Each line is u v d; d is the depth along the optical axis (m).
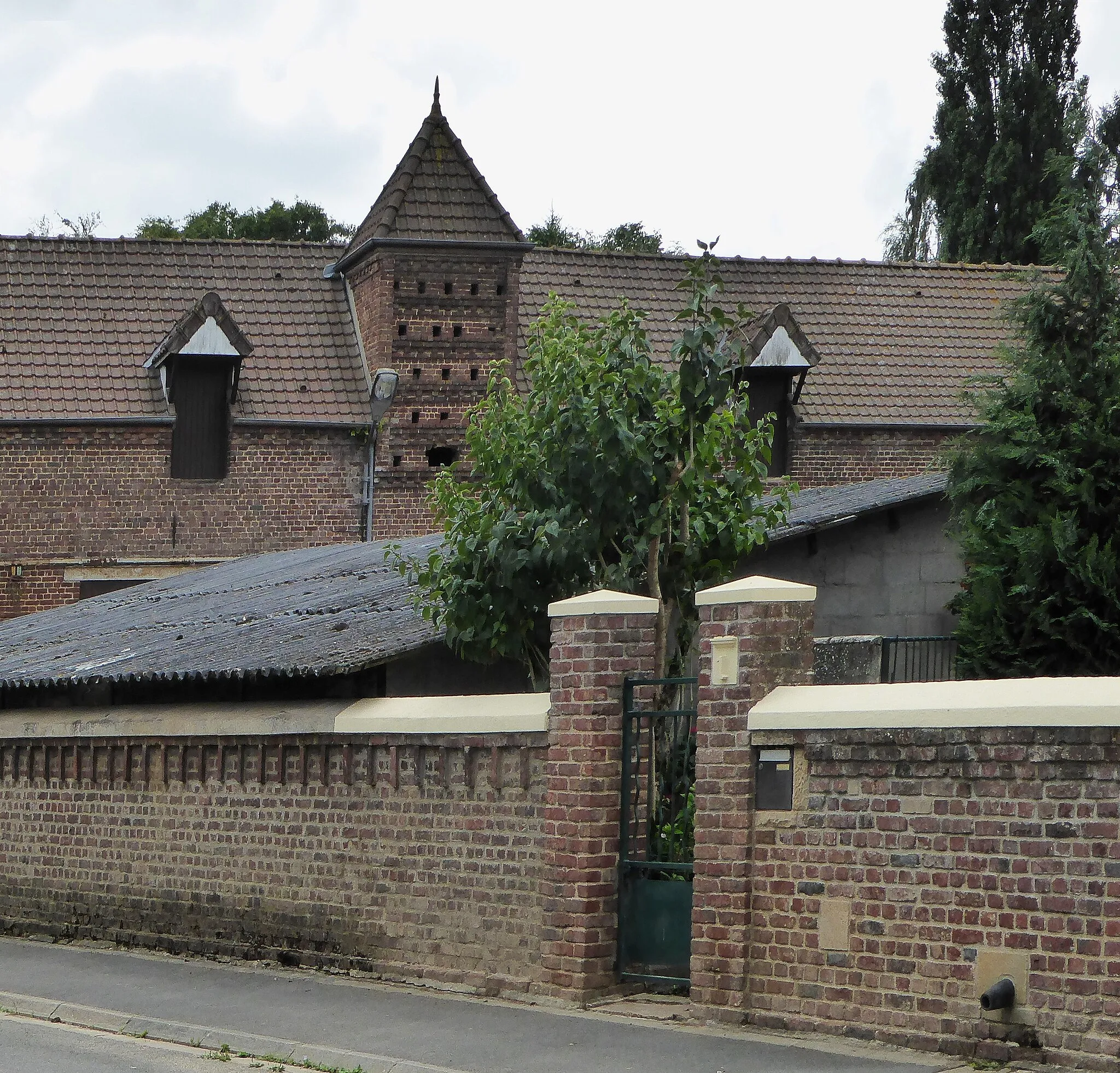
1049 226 18.16
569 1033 11.35
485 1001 12.77
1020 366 17.92
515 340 31.73
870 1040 10.47
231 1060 11.55
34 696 19.75
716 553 14.36
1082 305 17.77
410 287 31.33
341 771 14.79
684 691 14.41
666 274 34.34
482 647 14.53
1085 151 18.45
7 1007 14.15
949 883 10.20
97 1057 11.56
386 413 31.25
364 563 21.75
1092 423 17.12
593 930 12.32
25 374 30.59
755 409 32.19
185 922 16.48
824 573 19.78
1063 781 9.73
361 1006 12.85
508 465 14.15
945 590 20.20
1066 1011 9.60
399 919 14.08
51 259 32.28
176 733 16.62
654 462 13.94
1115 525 16.89
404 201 31.48
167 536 30.75
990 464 17.55
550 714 12.72
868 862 10.61
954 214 46.84
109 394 30.75
